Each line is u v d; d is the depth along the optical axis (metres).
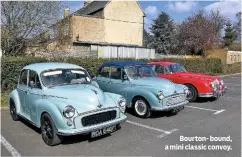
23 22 14.09
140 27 32.12
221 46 41.00
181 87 8.19
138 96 7.80
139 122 7.30
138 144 5.62
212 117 8.05
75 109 5.21
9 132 6.30
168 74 10.81
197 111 8.85
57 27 15.68
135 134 6.27
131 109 8.82
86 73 6.84
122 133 6.32
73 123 5.11
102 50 22.25
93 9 30.72
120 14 30.16
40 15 14.54
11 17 13.75
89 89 5.80
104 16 28.88
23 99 6.67
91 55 20.84
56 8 14.98
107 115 5.59
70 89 5.77
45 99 5.70
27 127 6.70
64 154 5.05
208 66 23.55
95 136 5.39
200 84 10.23
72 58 12.67
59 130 5.14
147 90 7.61
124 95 8.14
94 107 5.38
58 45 16.19
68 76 6.38
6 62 10.27
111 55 23.03
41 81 5.99
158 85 7.58
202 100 10.91
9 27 13.65
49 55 15.84
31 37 14.84
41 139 5.83
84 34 27.41
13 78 10.51
